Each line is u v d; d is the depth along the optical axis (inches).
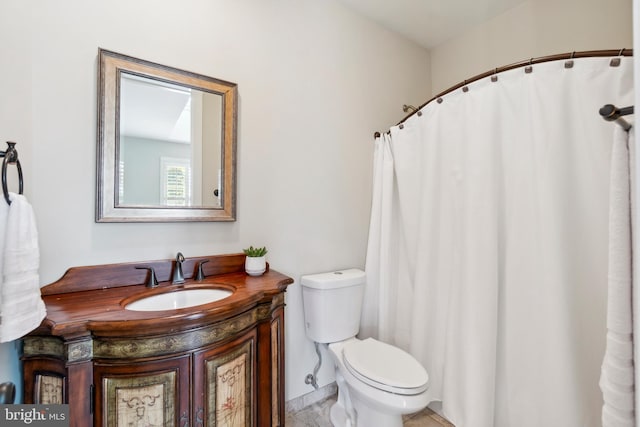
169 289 47.4
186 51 53.2
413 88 91.5
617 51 43.8
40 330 32.9
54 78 42.6
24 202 31.7
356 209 78.8
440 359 64.2
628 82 42.7
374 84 82.1
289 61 66.3
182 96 52.9
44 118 42.0
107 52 45.6
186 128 53.2
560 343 46.9
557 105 48.0
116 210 46.6
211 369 39.2
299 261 68.3
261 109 62.2
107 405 33.9
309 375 69.0
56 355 33.5
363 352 58.9
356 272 72.3
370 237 77.6
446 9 77.3
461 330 57.8
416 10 77.7
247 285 48.8
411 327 70.1
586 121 46.1
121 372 34.2
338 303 65.1
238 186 59.2
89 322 32.7
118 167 46.9
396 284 77.0
